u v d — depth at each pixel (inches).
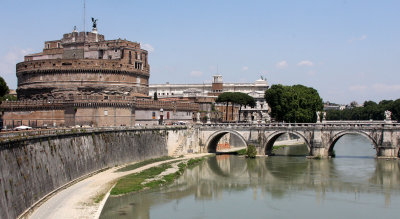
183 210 3316.9
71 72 7086.6
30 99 7258.9
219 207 3425.2
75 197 3378.4
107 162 4771.2
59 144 3676.2
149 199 3614.7
